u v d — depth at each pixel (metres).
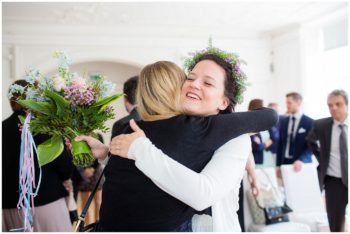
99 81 1.51
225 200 1.25
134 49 7.84
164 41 7.96
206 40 8.16
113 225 1.14
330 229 3.46
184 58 1.53
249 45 8.42
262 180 3.36
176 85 1.24
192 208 1.15
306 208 3.44
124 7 6.49
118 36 7.75
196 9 6.66
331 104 3.41
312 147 3.75
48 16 6.86
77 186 3.68
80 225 1.34
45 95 1.46
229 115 1.21
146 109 1.24
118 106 8.30
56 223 2.51
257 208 3.23
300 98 5.08
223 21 7.46
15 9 6.45
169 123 1.16
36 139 2.31
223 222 1.23
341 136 3.36
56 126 1.47
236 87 1.39
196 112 1.28
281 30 8.09
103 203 1.20
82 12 6.69
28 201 1.47
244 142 1.20
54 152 1.48
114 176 1.17
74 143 1.45
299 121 4.96
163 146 1.12
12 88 1.55
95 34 7.63
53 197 2.50
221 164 1.12
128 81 2.90
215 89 1.29
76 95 1.40
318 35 7.37
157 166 1.05
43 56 7.37
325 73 7.14
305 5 6.43
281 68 8.23
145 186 1.11
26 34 7.28
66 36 7.48
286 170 3.50
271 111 1.32
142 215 1.10
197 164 1.13
